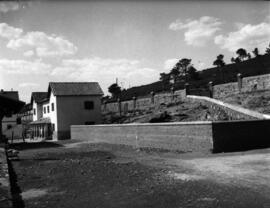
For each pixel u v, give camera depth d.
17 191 10.62
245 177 11.10
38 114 58.97
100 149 26.09
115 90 90.19
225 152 18.14
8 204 7.32
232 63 64.62
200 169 13.27
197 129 19.31
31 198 9.59
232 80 35.16
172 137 21.69
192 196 8.98
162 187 10.24
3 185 9.27
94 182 11.55
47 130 50.00
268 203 8.02
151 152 21.67
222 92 34.94
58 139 46.44
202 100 34.72
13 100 28.34
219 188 9.73
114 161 17.53
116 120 45.84
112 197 9.33
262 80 29.28
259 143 19.48
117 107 56.41
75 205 8.64
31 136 57.75
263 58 52.06
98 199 9.17
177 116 33.06
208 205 8.08
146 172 13.13
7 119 66.69
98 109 48.94
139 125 25.86
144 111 44.47
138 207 8.21
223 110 29.66
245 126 19.12
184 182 10.83
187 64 68.44
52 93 48.47
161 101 44.44
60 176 13.11
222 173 12.08
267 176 11.05
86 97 48.34
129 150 24.16
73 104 47.66
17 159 19.89
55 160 19.30
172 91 42.25
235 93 32.78
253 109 26.41
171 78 68.94
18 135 64.75
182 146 20.66
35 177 13.12
